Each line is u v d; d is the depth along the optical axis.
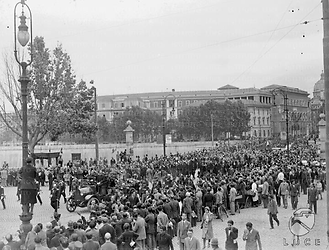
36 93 51.81
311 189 26.58
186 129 128.88
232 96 165.12
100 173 30.97
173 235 20.72
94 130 56.44
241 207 30.61
